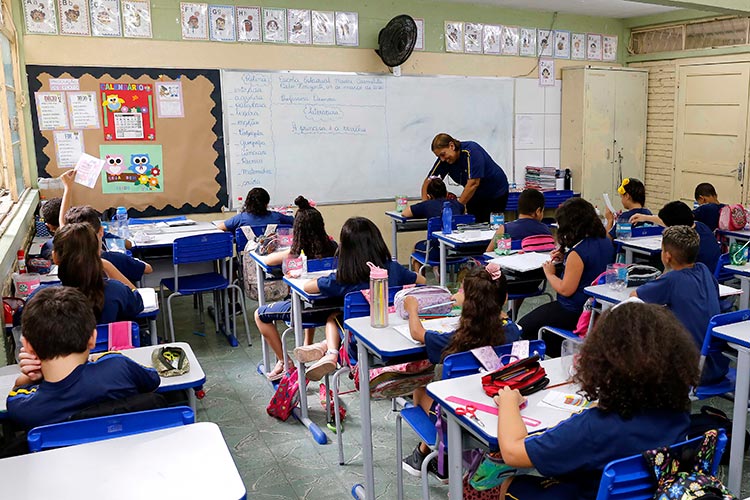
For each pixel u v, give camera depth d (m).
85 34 5.40
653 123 7.79
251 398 3.64
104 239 4.39
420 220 6.10
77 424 1.63
